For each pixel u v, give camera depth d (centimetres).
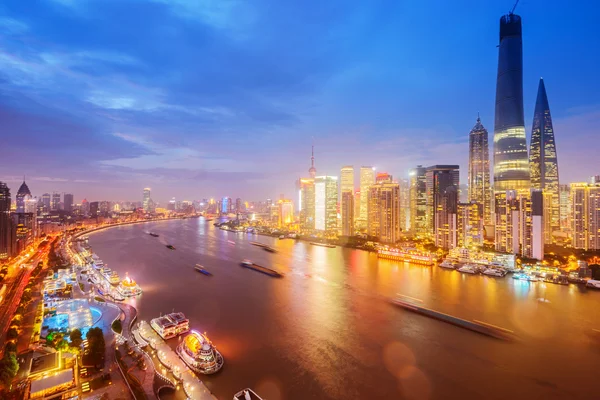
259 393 9094
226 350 11488
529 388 9519
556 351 11631
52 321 13412
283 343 12081
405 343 12169
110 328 13000
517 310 15538
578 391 9394
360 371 10288
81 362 10000
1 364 9131
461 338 12612
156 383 9319
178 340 12025
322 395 9075
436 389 9425
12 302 16512
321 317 14675
